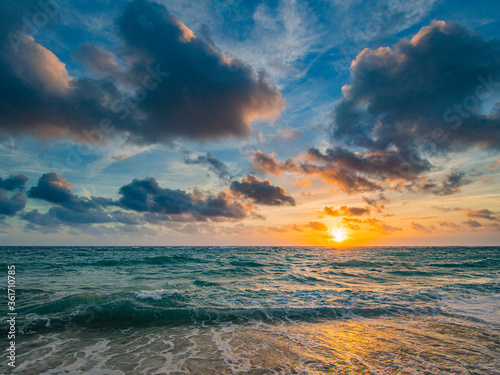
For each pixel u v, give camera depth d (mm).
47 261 26609
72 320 7363
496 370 4512
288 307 8664
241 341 6062
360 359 5023
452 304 9102
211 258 33812
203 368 4727
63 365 4840
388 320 7504
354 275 16969
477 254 46156
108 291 10906
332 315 7977
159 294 9914
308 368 4680
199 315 7906
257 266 23422
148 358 5168
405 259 31812
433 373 4422
